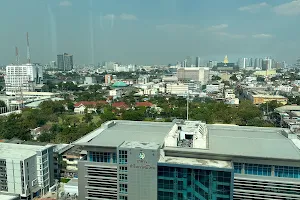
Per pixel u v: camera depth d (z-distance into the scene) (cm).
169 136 7862
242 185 7100
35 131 17000
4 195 7950
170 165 7006
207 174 6800
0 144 11269
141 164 7206
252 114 19688
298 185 6794
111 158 7969
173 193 7100
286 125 17712
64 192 9894
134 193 7394
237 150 7425
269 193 6956
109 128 9906
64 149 12444
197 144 7612
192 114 19825
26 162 9788
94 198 8075
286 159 6831
